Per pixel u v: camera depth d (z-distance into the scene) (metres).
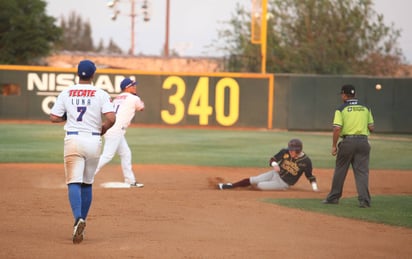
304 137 68.06
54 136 62.06
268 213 24.81
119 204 26.14
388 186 36.62
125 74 76.25
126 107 33.03
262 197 29.31
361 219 24.05
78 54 123.25
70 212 24.30
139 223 22.44
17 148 52.50
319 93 75.50
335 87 75.19
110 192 29.72
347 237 20.80
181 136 66.38
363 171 27.00
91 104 19.56
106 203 26.33
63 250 18.11
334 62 108.75
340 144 27.14
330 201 27.61
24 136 61.78
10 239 19.47
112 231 21.02
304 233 21.25
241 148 56.19
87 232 20.77
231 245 19.16
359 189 26.89
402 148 59.53
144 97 76.50
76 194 19.30
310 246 19.28
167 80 76.44
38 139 59.44
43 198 27.36
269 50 111.88
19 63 115.44
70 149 19.44
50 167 42.09
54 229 21.16
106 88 76.06
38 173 39.41
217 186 33.72
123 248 18.48
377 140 67.56
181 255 17.78
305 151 55.25
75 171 19.44
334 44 112.44
